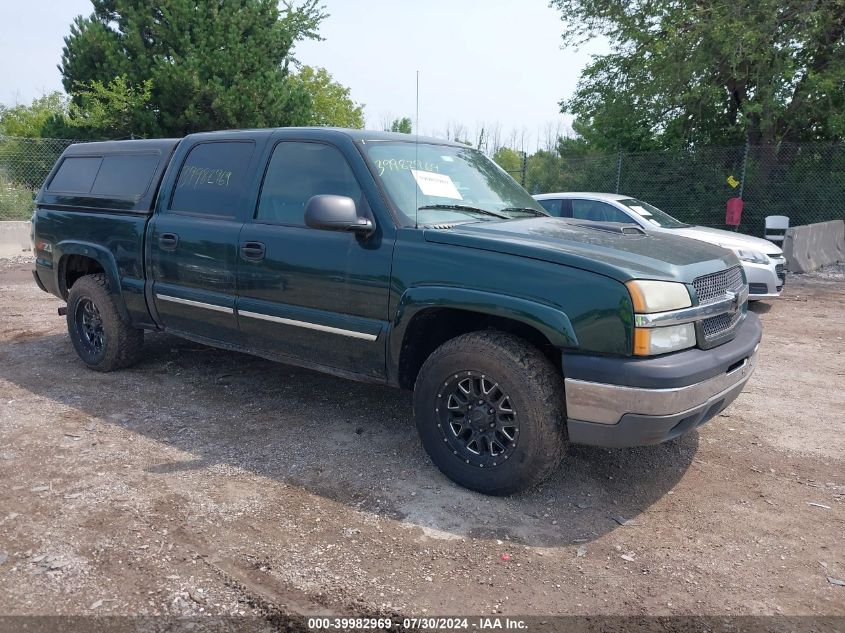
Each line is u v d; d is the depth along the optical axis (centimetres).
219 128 1994
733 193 1680
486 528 322
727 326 359
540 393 326
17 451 397
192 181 482
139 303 510
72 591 265
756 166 1669
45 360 594
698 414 329
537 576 285
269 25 2105
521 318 325
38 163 1608
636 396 306
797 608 268
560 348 326
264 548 299
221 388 521
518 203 455
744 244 885
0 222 1309
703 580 286
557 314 318
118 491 349
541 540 314
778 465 404
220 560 289
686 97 1659
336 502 344
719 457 413
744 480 383
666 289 317
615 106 1875
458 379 350
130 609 255
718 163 1695
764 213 1684
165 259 482
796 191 1661
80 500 338
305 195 416
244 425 446
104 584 271
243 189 449
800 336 753
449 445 360
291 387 525
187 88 1872
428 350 391
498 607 263
